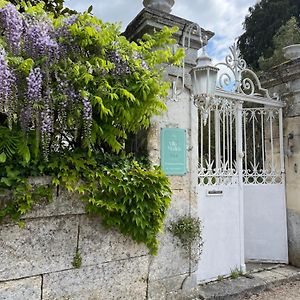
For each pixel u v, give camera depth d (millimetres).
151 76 3227
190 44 4215
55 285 2893
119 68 3078
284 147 5594
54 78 2797
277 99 5602
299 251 5242
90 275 3100
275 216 5527
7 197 2676
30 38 2680
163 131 3926
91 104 2824
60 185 2955
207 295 4020
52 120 2713
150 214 3395
